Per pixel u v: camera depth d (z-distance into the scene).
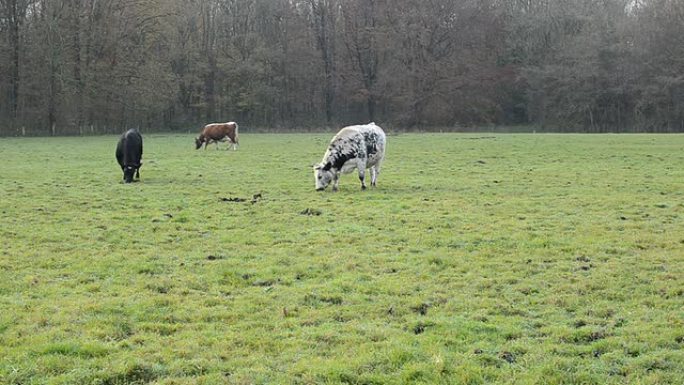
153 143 46.91
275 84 80.31
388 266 10.44
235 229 13.55
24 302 8.62
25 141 49.69
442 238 12.44
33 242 12.35
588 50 69.81
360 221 14.27
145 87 64.75
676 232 12.84
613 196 17.91
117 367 6.54
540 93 74.75
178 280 9.73
